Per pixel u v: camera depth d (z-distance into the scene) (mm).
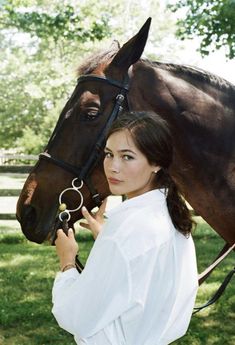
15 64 27922
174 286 1515
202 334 4695
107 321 1455
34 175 2598
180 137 2613
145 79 2600
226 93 2707
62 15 10203
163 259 1482
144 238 1459
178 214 1563
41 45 23734
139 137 1535
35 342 4566
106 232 1499
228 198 2652
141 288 1443
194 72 2697
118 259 1434
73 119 2549
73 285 1523
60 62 23031
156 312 1504
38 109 29359
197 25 8289
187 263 1583
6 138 30531
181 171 2656
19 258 7789
